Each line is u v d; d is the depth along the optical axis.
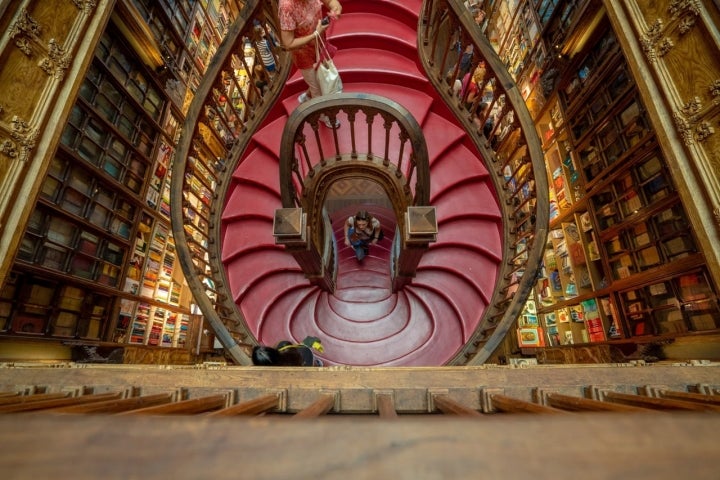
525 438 0.24
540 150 3.42
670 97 2.63
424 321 4.55
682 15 2.55
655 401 1.09
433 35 4.69
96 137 6.80
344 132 4.66
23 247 5.34
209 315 3.47
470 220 4.46
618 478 0.19
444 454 0.22
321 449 0.23
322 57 3.56
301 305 4.58
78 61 2.90
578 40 7.16
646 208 5.62
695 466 0.21
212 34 11.36
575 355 6.73
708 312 4.73
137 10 7.45
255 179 4.49
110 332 6.84
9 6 2.48
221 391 1.40
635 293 5.95
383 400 1.30
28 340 5.30
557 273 8.03
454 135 4.63
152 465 0.21
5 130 2.41
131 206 7.73
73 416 0.27
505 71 3.54
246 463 0.22
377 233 5.65
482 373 1.47
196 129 3.84
